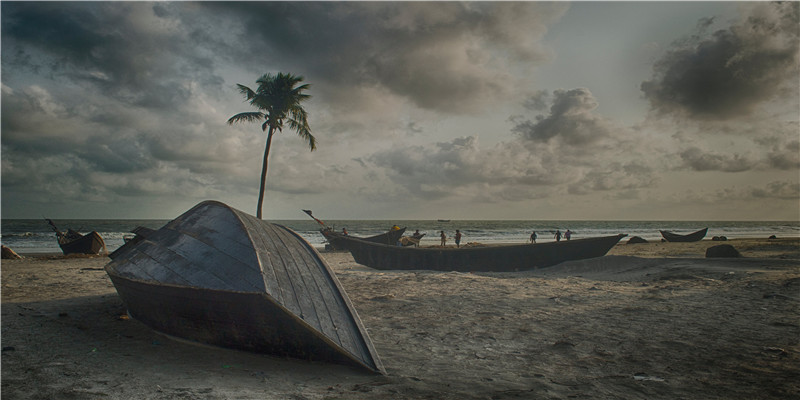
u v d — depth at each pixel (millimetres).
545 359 4746
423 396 3490
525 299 8742
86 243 25391
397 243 28828
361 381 3941
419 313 7461
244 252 4820
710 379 3934
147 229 7234
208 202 6535
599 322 6520
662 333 5750
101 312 6996
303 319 4332
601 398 3467
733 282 9977
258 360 4480
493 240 52750
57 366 4109
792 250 18438
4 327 5789
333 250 28609
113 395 3336
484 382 3922
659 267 13695
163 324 5125
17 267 16031
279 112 23094
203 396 3348
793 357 4504
